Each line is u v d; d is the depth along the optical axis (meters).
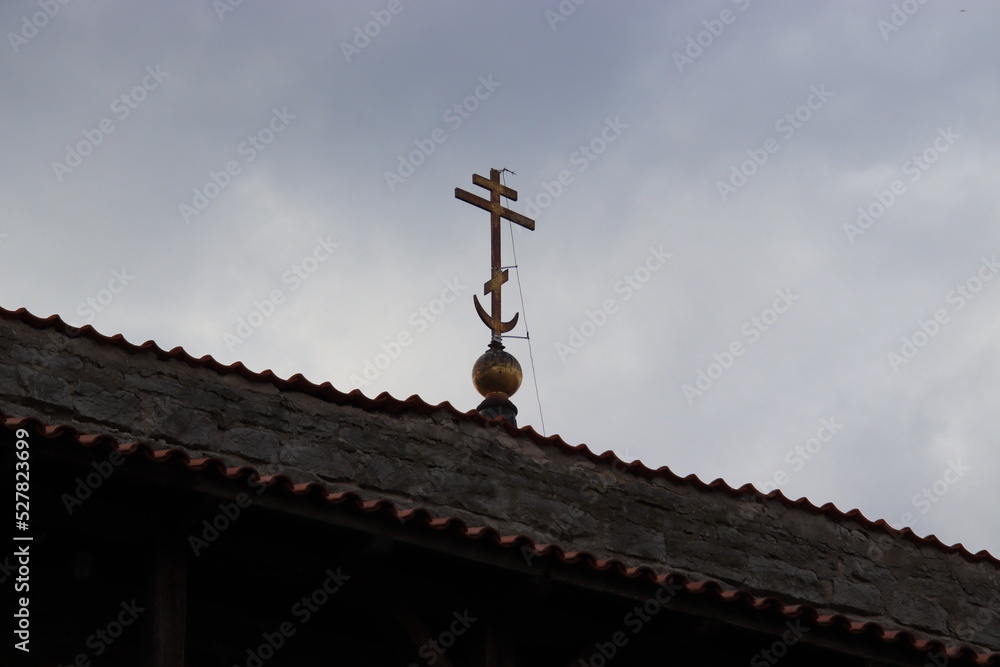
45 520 12.81
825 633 15.69
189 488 12.85
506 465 17.84
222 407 16.23
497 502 17.55
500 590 14.52
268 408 16.53
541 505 17.83
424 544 13.77
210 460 12.86
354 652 14.93
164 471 12.80
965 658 16.28
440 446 17.50
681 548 18.55
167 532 13.09
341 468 16.67
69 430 12.40
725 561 18.78
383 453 17.05
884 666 15.95
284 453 16.39
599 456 18.58
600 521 18.16
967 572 20.59
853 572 19.66
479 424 17.95
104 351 15.75
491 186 24.20
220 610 14.30
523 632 14.84
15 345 15.19
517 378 22.53
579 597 14.73
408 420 17.44
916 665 16.14
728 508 19.19
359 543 13.68
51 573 13.60
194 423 15.98
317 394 16.94
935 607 20.03
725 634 15.51
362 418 17.11
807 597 19.12
